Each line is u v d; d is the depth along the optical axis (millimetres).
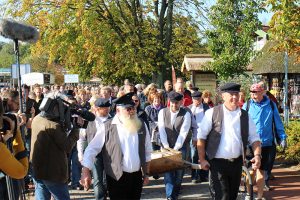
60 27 25797
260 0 15039
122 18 27156
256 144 5402
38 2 26250
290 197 7684
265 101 7289
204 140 5320
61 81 52000
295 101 21906
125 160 4961
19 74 5422
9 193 4633
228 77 15609
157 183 9102
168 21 27250
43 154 5168
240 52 15344
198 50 30391
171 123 7434
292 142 10109
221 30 15375
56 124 5141
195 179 9070
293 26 9742
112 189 5031
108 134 5004
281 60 22500
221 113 5238
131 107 4988
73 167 8531
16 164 3545
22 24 5246
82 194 8234
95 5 24891
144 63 26344
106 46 26188
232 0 15172
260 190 7148
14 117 4168
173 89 10906
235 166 5273
